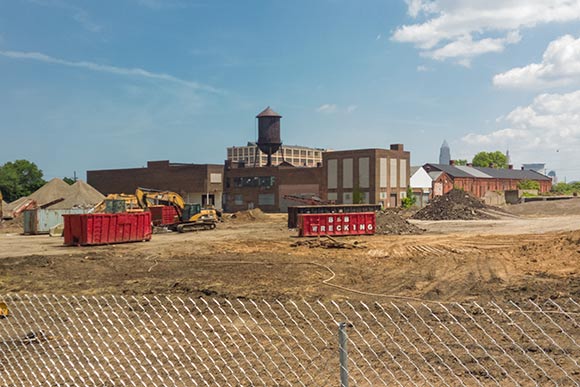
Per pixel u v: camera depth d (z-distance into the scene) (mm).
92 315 11906
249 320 11070
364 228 35344
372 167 75812
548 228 38281
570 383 6926
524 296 13383
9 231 45781
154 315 11812
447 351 8430
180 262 21969
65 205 59469
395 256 23188
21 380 7336
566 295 13102
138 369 7770
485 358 8047
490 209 55719
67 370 7754
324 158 81812
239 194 90438
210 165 87062
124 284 16781
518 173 124062
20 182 96562
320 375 7387
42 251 27953
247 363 8000
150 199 42594
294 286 15938
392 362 7926
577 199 65312
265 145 95062
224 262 21688
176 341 9273
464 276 17078
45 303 13617
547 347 8531
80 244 30188
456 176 100000
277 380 7203
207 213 43938
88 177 98500
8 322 11125
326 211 42594
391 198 79000
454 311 11469
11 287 16641
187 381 7207
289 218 43094
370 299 13664
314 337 9508
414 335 9438
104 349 8961
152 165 91438
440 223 47188
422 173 89812
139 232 32562
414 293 14477
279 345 9016
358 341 9156
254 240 32562
